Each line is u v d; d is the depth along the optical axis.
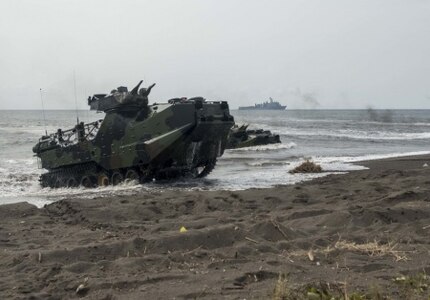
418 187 15.42
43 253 7.70
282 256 7.50
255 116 166.62
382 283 6.05
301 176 22.61
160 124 20.58
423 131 72.88
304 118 143.50
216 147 21.78
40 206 16.05
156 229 10.09
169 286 6.09
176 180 22.31
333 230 9.62
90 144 22.12
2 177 25.19
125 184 21.56
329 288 5.84
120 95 21.33
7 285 6.40
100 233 9.87
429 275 6.47
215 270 6.75
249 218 11.09
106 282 6.25
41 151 24.08
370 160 30.03
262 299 5.52
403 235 8.96
